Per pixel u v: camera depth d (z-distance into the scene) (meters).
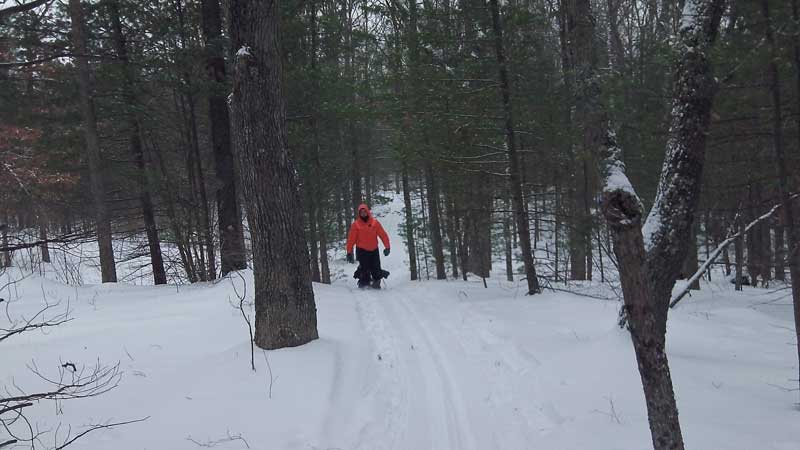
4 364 5.16
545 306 8.70
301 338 5.55
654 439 2.56
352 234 11.33
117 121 13.89
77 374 4.87
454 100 10.16
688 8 5.56
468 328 7.42
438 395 5.05
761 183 9.73
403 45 11.07
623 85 8.49
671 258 5.46
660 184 5.73
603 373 5.07
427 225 20.70
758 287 14.78
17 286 8.85
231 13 5.16
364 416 4.48
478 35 10.02
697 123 5.50
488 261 21.25
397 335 7.14
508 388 5.13
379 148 18.81
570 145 9.85
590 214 10.16
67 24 10.79
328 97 12.45
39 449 3.38
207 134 15.83
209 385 4.63
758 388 4.79
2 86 10.73
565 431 3.98
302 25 12.41
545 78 10.49
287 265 5.47
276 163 5.37
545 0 10.29
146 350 5.74
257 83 5.17
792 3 6.81
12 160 10.88
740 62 7.61
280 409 4.21
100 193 11.96
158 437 3.68
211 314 7.34
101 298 8.83
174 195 13.65
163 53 11.54
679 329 7.17
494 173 10.36
